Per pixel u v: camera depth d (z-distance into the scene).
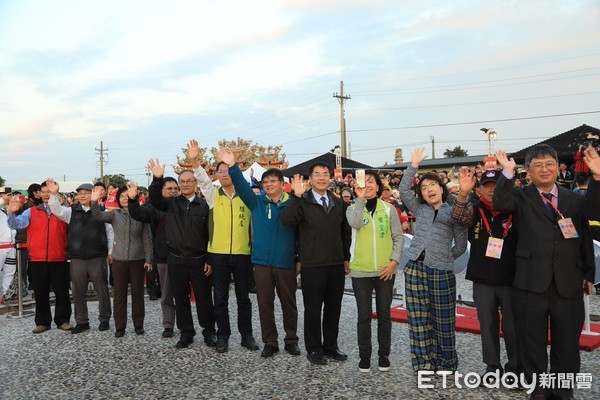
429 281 4.10
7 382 4.14
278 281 4.75
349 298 7.51
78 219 5.80
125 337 5.55
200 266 5.12
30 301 7.54
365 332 4.23
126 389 3.93
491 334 3.89
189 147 4.90
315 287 4.45
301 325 5.95
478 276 3.91
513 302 3.56
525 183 7.42
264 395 3.74
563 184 10.51
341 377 4.10
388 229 4.34
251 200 4.76
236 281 5.06
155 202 5.09
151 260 5.71
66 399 3.75
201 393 3.81
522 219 3.52
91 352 4.97
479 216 4.00
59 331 5.89
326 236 4.45
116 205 5.66
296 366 4.41
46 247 5.81
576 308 3.34
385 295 4.27
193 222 5.10
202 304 5.16
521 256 3.48
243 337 5.07
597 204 3.14
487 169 4.00
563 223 3.32
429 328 4.17
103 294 5.90
